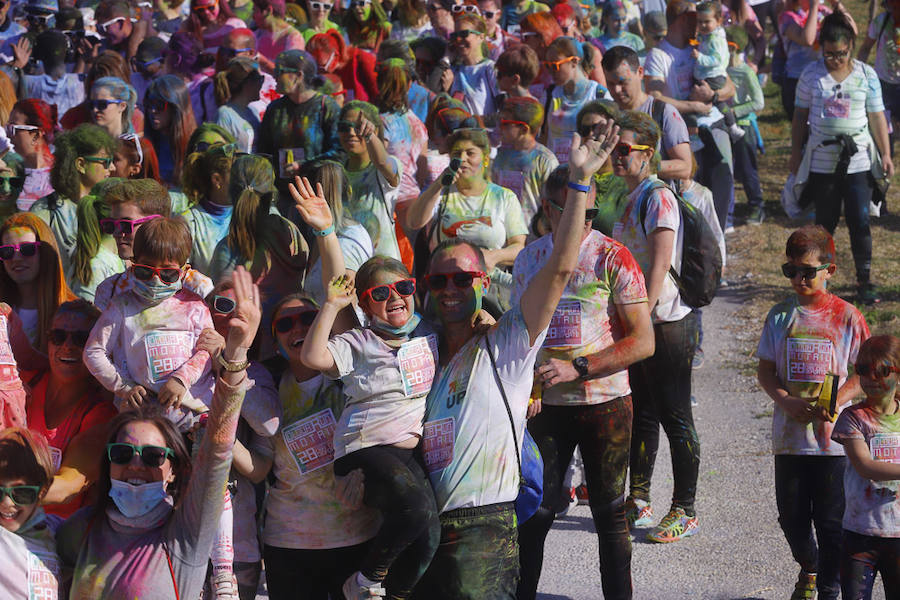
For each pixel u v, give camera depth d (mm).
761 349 8922
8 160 10172
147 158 11984
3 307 7613
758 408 13383
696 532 10305
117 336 7316
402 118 13398
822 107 15805
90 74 14945
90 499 6816
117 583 5715
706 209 12250
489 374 6660
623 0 23109
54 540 5973
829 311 8719
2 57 17906
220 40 17188
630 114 9586
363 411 6664
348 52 16422
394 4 22125
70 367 7344
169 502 5906
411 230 11445
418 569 6484
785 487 8680
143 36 18750
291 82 12867
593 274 8062
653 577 9508
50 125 11758
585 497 11297
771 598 9008
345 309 7301
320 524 6969
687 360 10047
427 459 6707
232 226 8805
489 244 11078
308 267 9039
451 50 17062
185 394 7164
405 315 6719
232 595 6465
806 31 22672
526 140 12422
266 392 7020
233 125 14484
